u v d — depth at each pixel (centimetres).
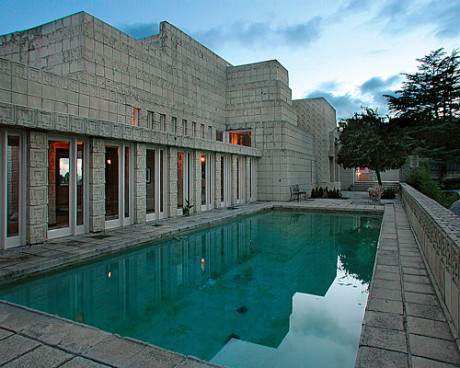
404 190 1312
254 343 329
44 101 716
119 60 1070
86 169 770
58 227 715
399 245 652
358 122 2023
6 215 607
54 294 458
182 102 1394
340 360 296
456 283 277
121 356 246
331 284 518
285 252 727
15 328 295
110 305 426
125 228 845
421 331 286
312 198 1941
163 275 555
